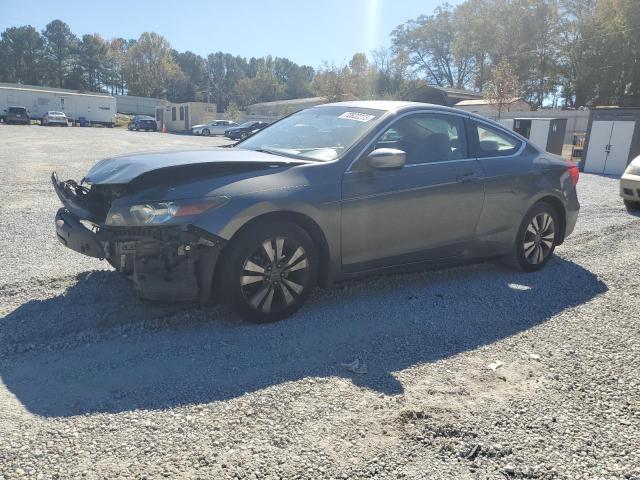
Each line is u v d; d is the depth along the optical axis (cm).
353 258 420
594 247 657
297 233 388
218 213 354
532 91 6156
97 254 377
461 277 521
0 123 4769
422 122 468
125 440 250
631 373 331
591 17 5400
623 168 1694
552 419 279
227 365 327
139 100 8725
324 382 310
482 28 6334
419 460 243
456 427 268
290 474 230
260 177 381
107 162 425
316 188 393
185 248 353
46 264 516
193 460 237
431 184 447
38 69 10425
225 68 13038
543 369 334
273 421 269
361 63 6131
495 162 500
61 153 1888
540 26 5881
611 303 456
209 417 271
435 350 358
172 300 358
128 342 354
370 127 436
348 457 243
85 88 10919
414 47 7944
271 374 318
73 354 335
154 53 10356
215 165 374
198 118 5588
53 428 257
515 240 525
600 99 5409
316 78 5703
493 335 385
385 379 316
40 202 866
